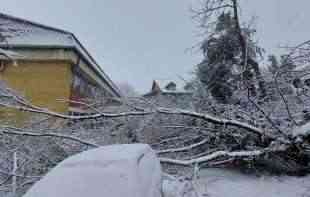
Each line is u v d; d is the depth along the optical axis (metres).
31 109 7.15
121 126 7.35
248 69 7.54
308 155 6.11
